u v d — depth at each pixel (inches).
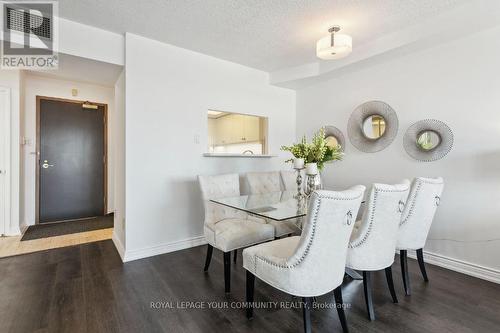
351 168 140.9
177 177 123.3
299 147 103.7
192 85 127.4
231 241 85.5
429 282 92.0
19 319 69.0
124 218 112.0
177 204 123.5
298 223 94.3
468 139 99.0
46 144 163.8
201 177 106.5
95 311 73.0
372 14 95.4
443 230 105.9
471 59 98.1
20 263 105.0
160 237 118.6
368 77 132.2
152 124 115.8
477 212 97.0
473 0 87.1
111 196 189.0
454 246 102.9
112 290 84.7
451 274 98.7
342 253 61.4
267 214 79.0
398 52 114.1
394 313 73.3
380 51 114.7
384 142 125.3
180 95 123.8
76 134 174.1
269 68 151.4
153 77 115.9
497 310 74.7
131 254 110.3
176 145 122.8
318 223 55.1
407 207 84.0
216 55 132.8
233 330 65.7
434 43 105.3
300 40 116.3
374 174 130.3
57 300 78.3
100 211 183.9
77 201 175.3
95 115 180.9
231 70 141.9
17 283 88.5
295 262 57.8
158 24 102.9
